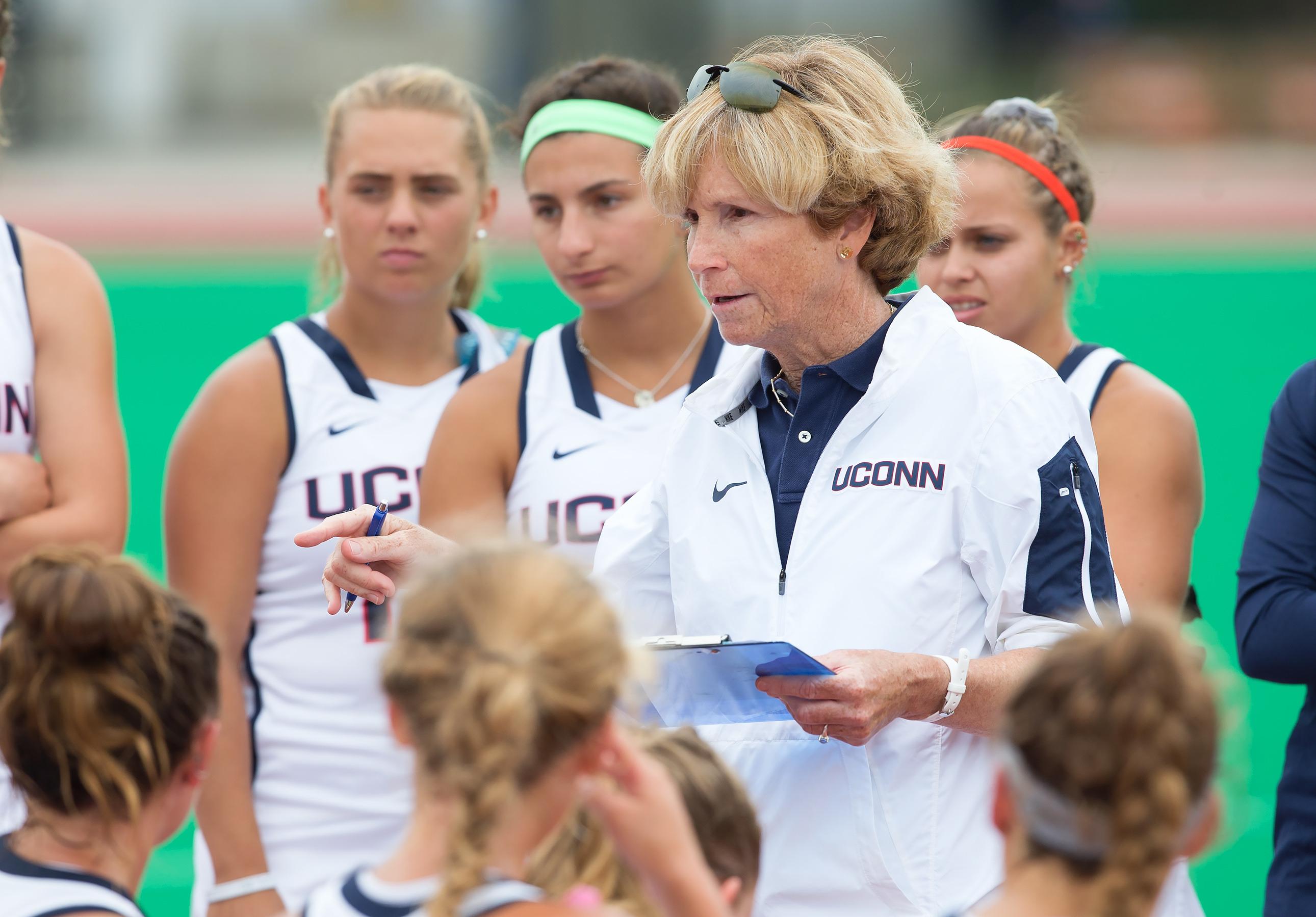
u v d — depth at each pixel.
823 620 7.73
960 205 10.12
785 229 7.65
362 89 11.80
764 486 8.12
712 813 6.68
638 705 7.12
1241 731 13.52
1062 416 7.77
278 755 11.04
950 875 7.59
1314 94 40.94
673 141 7.80
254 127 42.75
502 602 5.20
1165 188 33.97
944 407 7.79
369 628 11.09
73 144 40.91
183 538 11.09
